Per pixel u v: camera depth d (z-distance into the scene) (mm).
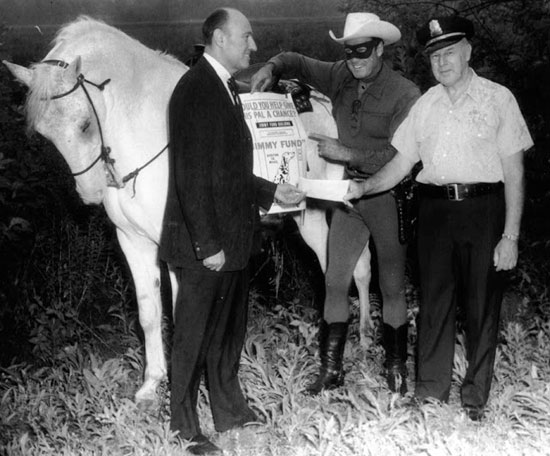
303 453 3957
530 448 3918
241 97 4523
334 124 5133
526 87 6418
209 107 3779
